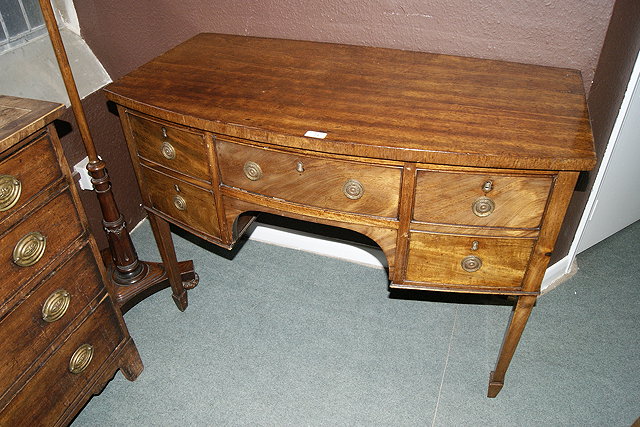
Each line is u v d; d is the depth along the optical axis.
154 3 1.95
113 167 2.26
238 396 1.76
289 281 2.17
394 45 1.74
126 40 2.08
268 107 1.38
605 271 2.20
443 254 1.40
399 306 2.05
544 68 1.57
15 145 1.20
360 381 1.79
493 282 1.45
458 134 1.25
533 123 1.29
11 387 1.33
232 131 1.31
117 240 1.84
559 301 2.06
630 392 1.75
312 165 1.33
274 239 2.35
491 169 1.23
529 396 1.74
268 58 1.66
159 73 1.58
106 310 1.60
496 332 1.95
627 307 2.04
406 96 1.42
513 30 1.58
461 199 1.29
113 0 1.98
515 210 1.30
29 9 1.91
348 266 2.24
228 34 1.87
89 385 1.60
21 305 1.30
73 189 1.39
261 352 1.89
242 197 1.47
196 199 1.56
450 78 1.51
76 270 1.45
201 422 1.69
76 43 2.09
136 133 1.55
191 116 1.34
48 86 1.92
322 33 1.80
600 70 1.56
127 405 1.74
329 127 1.28
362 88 1.46
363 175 1.31
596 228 2.18
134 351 1.77
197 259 2.28
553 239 1.33
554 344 1.90
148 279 1.95
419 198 1.31
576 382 1.78
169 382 1.80
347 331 1.96
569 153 1.18
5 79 1.81
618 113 1.76
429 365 1.84
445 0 1.60
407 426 1.67
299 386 1.78
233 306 2.07
